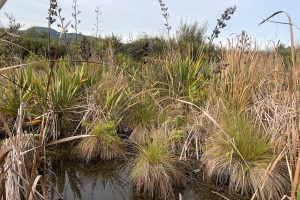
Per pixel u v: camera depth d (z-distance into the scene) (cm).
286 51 869
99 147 439
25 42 1028
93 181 373
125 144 490
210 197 343
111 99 521
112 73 645
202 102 524
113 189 356
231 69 506
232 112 408
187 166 407
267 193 328
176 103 549
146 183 347
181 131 419
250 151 361
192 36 1143
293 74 156
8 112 458
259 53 574
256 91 506
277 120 396
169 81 606
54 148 461
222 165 372
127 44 1117
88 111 500
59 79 518
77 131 530
